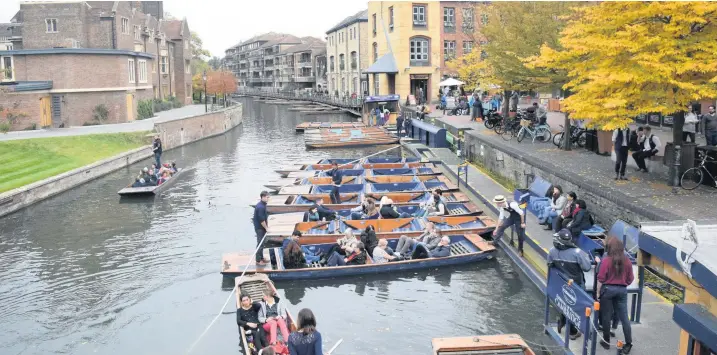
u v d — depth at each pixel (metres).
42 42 50.69
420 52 54.28
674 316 7.07
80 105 41.53
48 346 11.67
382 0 57.84
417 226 17.16
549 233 15.69
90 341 11.86
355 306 13.00
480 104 35.81
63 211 22.38
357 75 73.62
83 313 13.16
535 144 24.69
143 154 35.38
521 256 14.75
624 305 8.94
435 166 28.69
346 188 23.16
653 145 17.38
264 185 24.94
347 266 14.30
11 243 18.44
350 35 75.62
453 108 43.31
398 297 13.40
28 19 50.47
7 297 14.14
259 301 11.41
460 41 55.06
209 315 12.92
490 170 25.55
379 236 16.20
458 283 14.08
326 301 13.31
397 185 22.98
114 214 21.81
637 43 14.30
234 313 13.01
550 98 40.22
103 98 42.50
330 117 67.38
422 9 53.78
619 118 15.02
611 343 9.38
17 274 15.70
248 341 10.57
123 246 17.94
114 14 51.31
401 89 54.22
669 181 15.57
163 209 22.42
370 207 18.25
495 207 18.94
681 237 7.00
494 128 29.06
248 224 20.02
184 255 16.94
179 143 41.91
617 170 16.73
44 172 26.81
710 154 15.59
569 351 9.41
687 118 19.83
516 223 14.91
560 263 9.78
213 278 15.08
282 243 16.89
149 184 25.69
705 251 6.92
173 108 62.47
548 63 18.77
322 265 14.91
